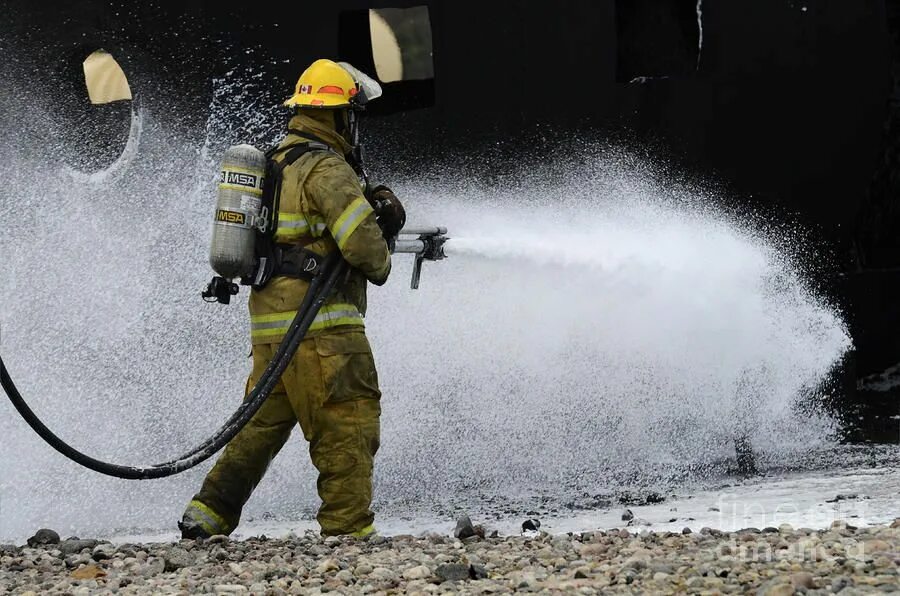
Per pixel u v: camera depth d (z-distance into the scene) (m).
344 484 13.62
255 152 13.50
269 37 23.91
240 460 14.06
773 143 31.17
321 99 13.90
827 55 31.86
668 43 29.17
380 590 9.72
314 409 13.58
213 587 9.95
